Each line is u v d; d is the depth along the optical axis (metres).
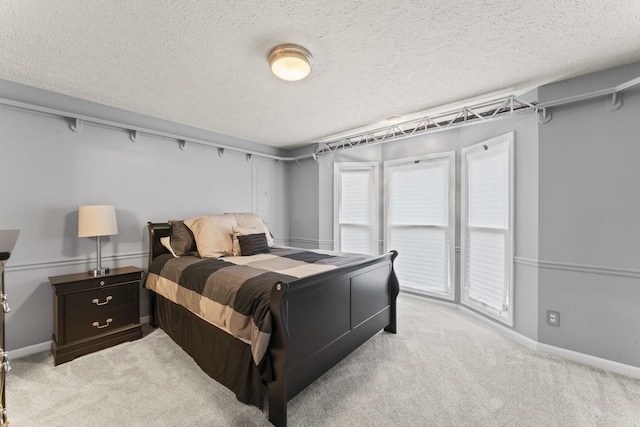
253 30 1.63
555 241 2.37
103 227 2.49
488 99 2.67
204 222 2.99
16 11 1.43
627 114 2.07
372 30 1.64
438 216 3.72
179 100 2.66
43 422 1.58
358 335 2.30
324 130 3.66
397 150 4.09
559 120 2.34
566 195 2.32
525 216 2.58
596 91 2.11
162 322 2.79
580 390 1.89
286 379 1.58
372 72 2.14
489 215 3.06
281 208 4.73
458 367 2.18
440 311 3.45
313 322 1.80
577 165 2.27
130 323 2.61
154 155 3.18
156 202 3.20
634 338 2.06
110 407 1.71
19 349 2.32
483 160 3.16
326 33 1.66
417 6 1.44
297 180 4.69
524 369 2.15
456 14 1.50
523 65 2.05
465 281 3.42
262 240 3.11
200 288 2.16
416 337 2.72
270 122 3.33
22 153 2.36
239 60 1.96
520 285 2.63
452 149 3.58
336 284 2.03
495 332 2.83
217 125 3.44
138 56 1.90
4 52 1.84
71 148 2.61
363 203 4.34
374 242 4.26
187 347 2.33
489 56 1.93
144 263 3.10
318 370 1.85
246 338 1.72
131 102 2.71
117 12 1.46
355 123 3.37
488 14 1.50
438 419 1.63
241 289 1.84
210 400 1.78
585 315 2.24
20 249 2.35
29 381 1.97
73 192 2.62
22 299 2.35
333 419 1.63
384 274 2.73
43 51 1.83
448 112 2.97
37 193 2.44
